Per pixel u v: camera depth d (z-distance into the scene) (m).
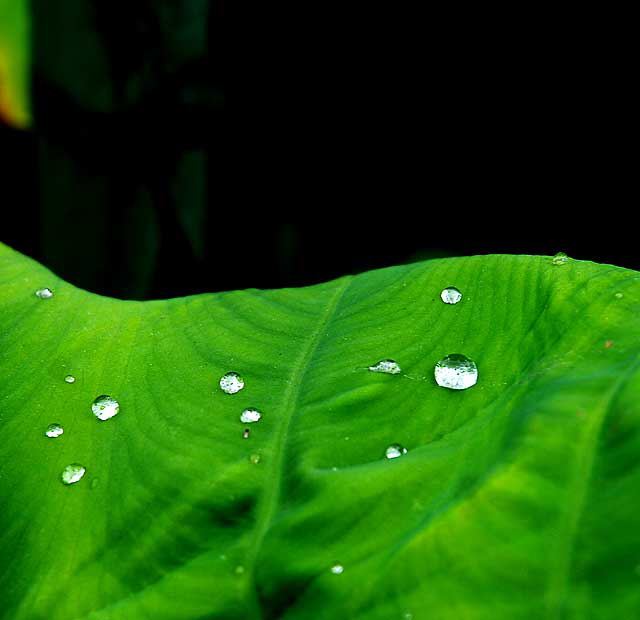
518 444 0.40
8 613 0.41
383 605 0.39
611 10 0.82
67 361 0.44
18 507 0.42
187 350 0.44
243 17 0.91
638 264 0.89
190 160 0.83
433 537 0.39
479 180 0.97
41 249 0.75
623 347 0.41
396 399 0.42
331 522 0.40
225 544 0.41
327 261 1.02
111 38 0.72
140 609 0.41
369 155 1.00
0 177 0.76
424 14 0.90
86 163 0.74
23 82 0.67
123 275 0.77
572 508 0.39
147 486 0.42
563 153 0.92
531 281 0.43
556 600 0.38
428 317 0.44
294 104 0.97
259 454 0.42
